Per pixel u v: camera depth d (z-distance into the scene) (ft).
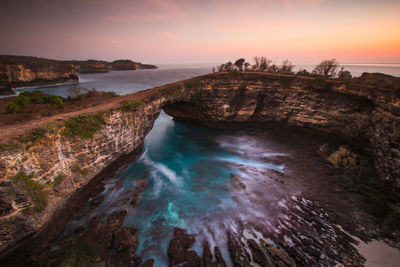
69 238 57.77
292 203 75.82
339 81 146.30
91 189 79.51
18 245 51.83
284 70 255.29
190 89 154.81
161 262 51.70
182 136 155.43
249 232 61.41
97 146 80.84
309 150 124.57
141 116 110.22
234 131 164.35
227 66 281.54
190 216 68.64
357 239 60.13
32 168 55.36
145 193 81.51
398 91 95.86
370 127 111.04
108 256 52.13
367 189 84.79
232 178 93.91
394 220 68.23
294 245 56.75
